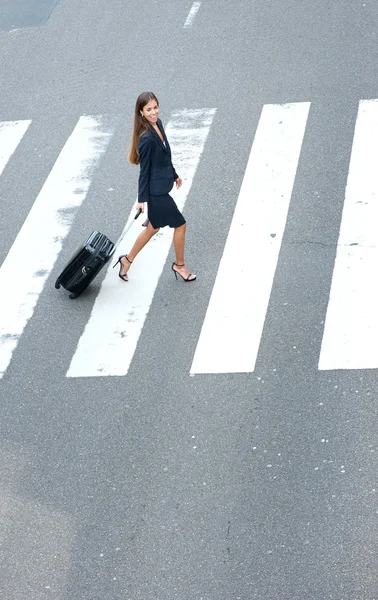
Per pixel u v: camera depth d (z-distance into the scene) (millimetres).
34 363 10227
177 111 13719
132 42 15508
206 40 15219
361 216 11289
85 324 10602
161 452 8977
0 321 10836
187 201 12047
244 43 14984
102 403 9617
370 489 8258
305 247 11031
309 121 13062
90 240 10711
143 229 11742
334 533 7965
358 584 7562
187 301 10656
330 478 8422
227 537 8109
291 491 8375
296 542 7961
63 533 8406
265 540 8023
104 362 10078
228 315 10359
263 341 9961
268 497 8367
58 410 9625
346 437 8766
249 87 13953
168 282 10977
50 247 11734
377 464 8453
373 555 7738
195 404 9398
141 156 10156
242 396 9383
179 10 16188
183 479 8680
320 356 9633
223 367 9750
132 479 8773
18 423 9570
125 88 14422
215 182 12281
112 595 7844
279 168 12305
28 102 14555
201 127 13297
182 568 7938
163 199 10367
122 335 10375
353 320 9953
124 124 13656
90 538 8320
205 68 14539
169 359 9969
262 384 9477
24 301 11047
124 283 11094
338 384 9297
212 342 10062
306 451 8711
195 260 11180
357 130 12719
